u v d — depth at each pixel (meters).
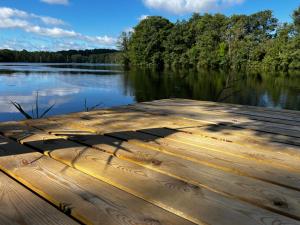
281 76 31.28
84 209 1.21
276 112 3.54
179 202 1.29
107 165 1.70
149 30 52.88
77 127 2.62
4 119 9.45
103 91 19.00
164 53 51.78
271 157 1.90
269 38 44.22
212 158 1.86
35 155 1.85
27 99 14.30
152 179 1.52
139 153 1.92
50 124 2.72
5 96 15.18
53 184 1.44
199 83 24.53
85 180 1.49
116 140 2.22
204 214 1.20
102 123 2.79
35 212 1.21
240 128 2.69
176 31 50.06
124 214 1.18
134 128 2.61
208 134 2.45
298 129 2.67
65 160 1.76
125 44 62.16
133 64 57.41
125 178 1.53
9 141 2.17
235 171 1.67
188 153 1.95
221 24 46.78
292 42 35.09
